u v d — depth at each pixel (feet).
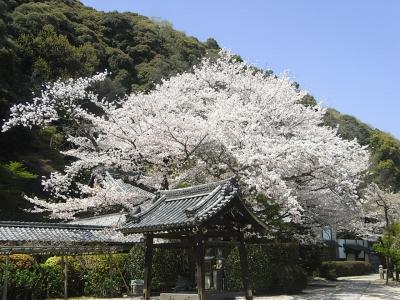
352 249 120.67
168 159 47.11
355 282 69.97
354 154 51.03
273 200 44.14
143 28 147.84
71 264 46.37
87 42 127.44
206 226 25.30
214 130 41.22
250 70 58.65
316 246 68.33
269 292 48.21
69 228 48.26
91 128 50.57
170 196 31.01
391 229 70.64
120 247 46.19
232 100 47.34
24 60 108.68
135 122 47.62
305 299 41.86
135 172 49.96
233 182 27.48
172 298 28.60
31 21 118.83
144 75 126.21
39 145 101.30
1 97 92.07
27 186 88.07
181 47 142.92
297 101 63.72
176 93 52.31
